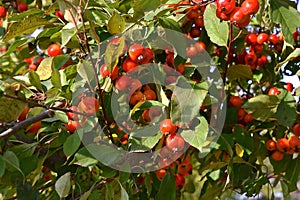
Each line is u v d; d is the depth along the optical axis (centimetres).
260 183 81
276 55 84
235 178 83
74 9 67
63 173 75
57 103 71
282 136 81
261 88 85
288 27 76
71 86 70
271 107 77
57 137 72
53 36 73
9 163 66
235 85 87
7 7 92
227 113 79
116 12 67
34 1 92
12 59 97
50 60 74
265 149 83
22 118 70
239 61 84
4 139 69
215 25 75
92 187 69
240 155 78
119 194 73
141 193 80
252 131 82
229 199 85
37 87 69
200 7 78
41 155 75
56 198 71
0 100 65
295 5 80
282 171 84
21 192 66
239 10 70
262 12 83
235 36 81
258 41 81
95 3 73
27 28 73
